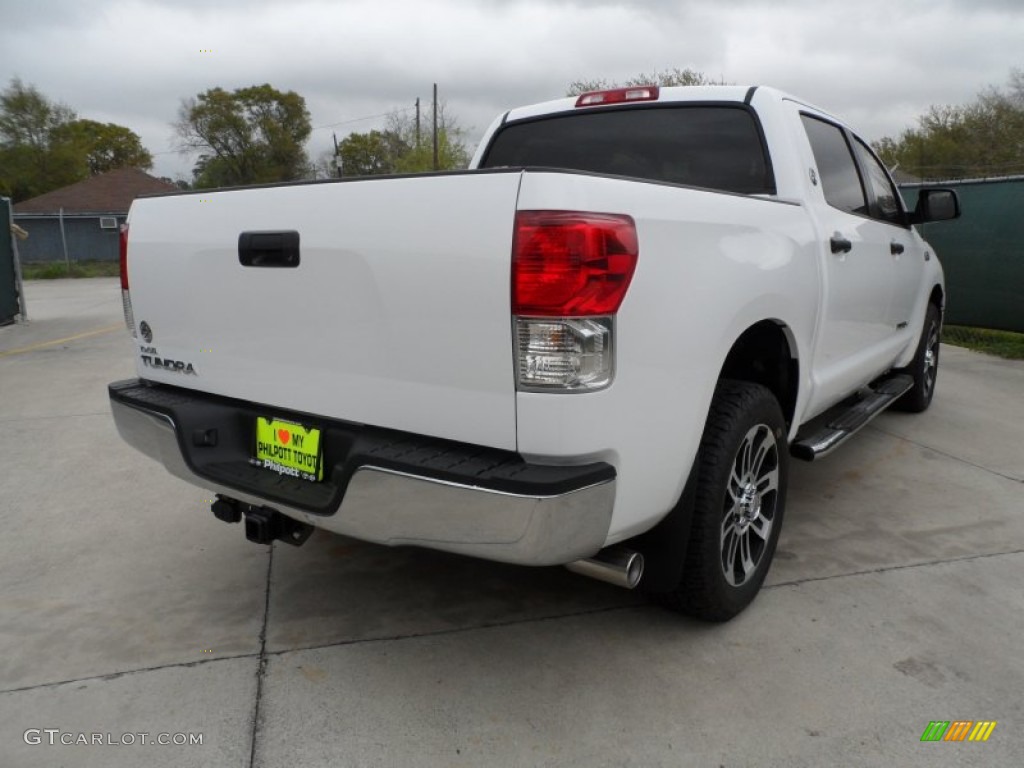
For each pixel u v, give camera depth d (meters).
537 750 2.14
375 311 2.14
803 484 4.29
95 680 2.48
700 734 2.21
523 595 3.02
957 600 2.97
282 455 2.49
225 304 2.52
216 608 2.95
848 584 3.10
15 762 2.11
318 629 2.79
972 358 8.57
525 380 1.92
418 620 2.84
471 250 1.94
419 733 2.22
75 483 4.36
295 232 2.27
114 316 13.49
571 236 1.85
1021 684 2.44
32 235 37.72
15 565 3.33
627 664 2.54
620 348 1.97
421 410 2.12
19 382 7.23
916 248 4.86
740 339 2.87
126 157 67.94
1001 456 4.83
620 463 2.06
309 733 2.22
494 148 4.07
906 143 43.50
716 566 2.57
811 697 2.37
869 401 4.35
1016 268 9.25
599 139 3.72
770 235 2.67
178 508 3.98
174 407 2.64
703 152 3.41
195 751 2.15
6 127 52.66
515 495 1.88
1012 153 39.16
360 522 2.17
